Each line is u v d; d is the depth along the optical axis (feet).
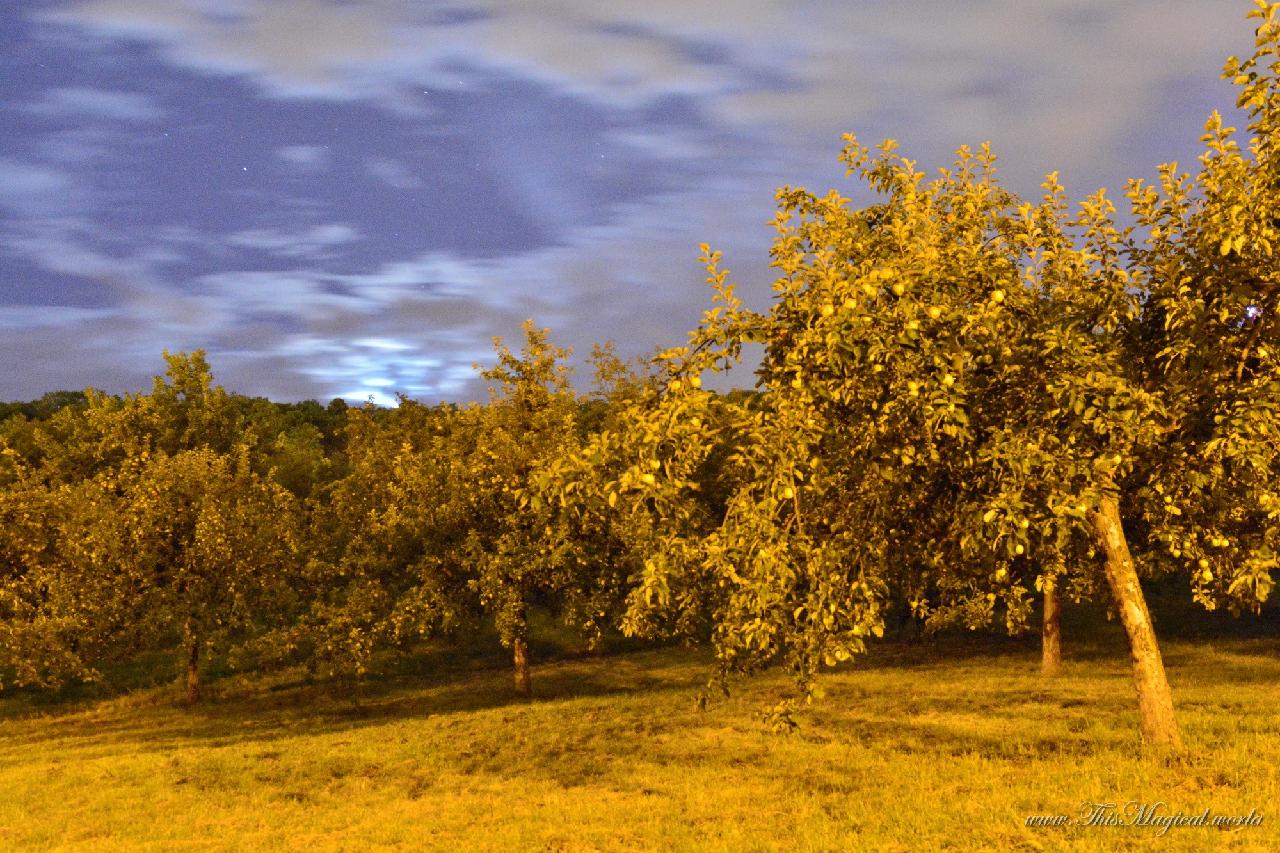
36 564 83.71
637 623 45.80
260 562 94.12
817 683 38.42
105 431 135.03
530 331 103.76
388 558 94.94
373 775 58.08
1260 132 38.68
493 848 41.06
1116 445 38.78
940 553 47.03
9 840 46.65
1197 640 110.83
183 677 111.45
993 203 48.49
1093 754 48.19
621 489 36.65
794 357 36.60
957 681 84.38
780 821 42.29
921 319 36.91
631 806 46.68
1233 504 44.21
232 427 150.92
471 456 94.73
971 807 40.88
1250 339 40.65
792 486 35.88
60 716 95.50
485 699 94.94
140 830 47.55
